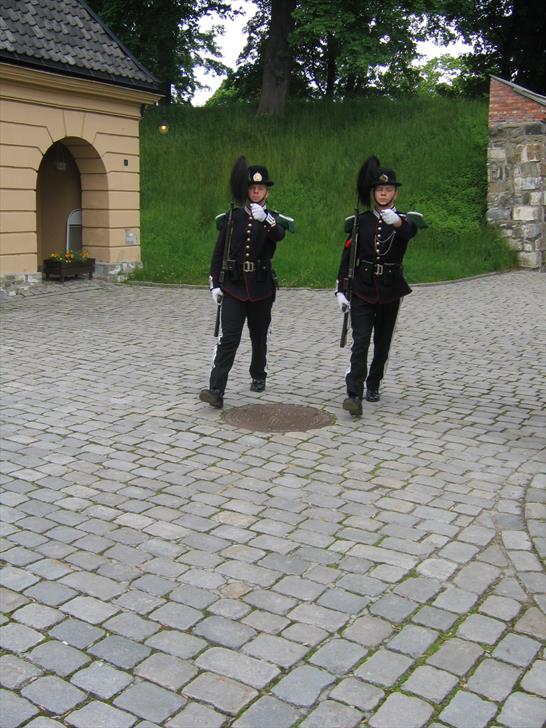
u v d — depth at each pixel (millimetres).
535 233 20562
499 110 20688
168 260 17469
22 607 3793
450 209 21422
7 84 13680
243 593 3949
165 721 3025
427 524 4797
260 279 7312
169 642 3523
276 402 7527
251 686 3230
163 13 29609
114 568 4188
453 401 7691
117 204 16328
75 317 12164
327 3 25922
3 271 14031
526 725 3021
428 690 3217
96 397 7570
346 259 7109
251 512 4938
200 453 6020
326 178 22656
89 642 3516
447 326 12000
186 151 24172
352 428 6727
